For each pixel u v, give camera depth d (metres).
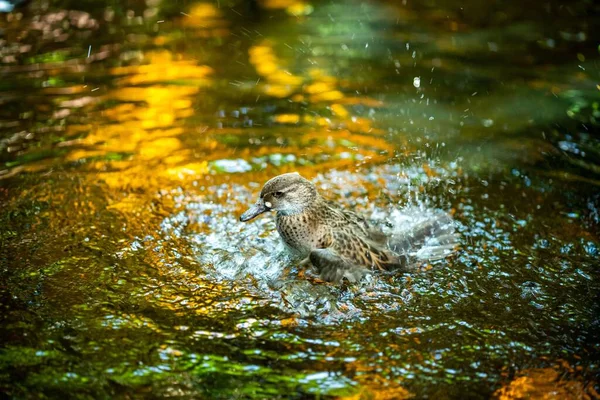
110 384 7.38
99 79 15.48
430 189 11.91
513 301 9.00
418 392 7.37
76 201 11.18
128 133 13.40
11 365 7.59
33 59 16.34
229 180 12.00
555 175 12.38
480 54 17.30
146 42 17.53
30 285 9.02
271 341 8.14
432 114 14.45
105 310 8.59
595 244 10.38
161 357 7.80
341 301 8.95
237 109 14.45
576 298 9.08
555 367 7.79
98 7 19.62
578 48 17.58
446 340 8.21
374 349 8.04
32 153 12.56
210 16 19.33
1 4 19.33
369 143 13.32
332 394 7.31
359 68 16.45
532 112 14.55
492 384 7.52
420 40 18.09
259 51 17.27
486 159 12.84
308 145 13.20
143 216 10.87
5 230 10.28
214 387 7.37
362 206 11.43
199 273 9.51
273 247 10.29
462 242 10.40
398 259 9.77
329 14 19.72
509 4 20.45
